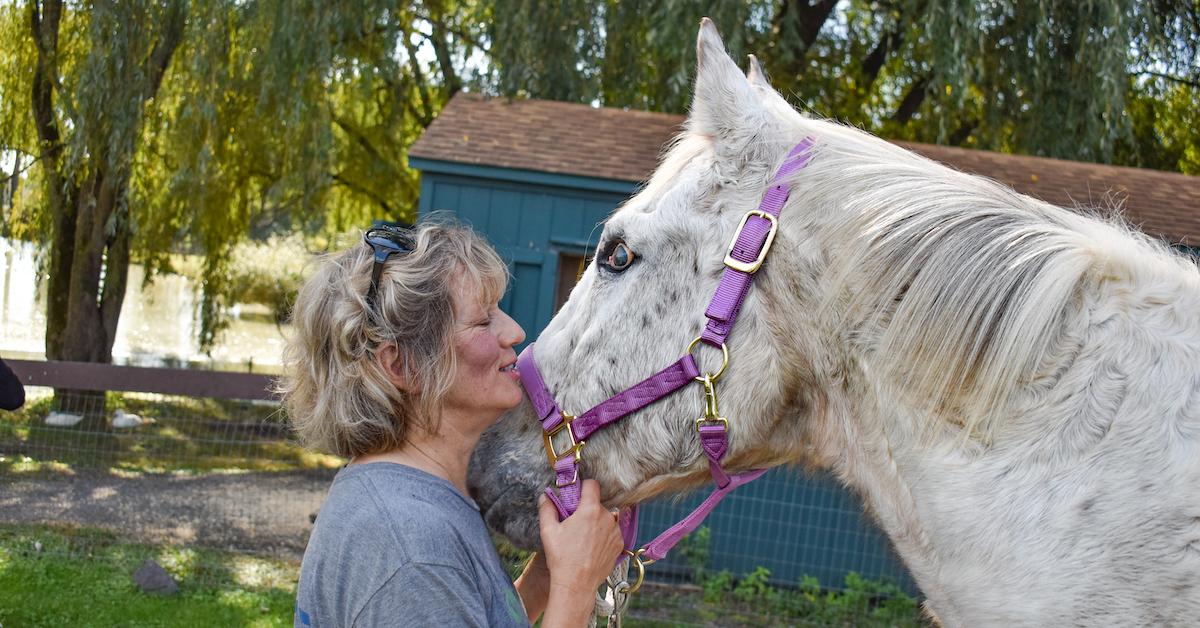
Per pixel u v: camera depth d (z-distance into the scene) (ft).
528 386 4.71
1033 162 19.80
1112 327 3.63
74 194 29.30
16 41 27.20
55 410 21.94
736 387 4.28
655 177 4.80
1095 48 21.31
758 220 4.25
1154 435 3.46
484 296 4.05
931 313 3.88
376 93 29.58
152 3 23.18
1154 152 28.81
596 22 24.31
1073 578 3.47
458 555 3.63
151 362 37.42
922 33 22.56
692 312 4.35
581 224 16.61
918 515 3.97
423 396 3.84
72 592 13.84
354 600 3.49
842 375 4.17
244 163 27.73
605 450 4.54
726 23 21.11
